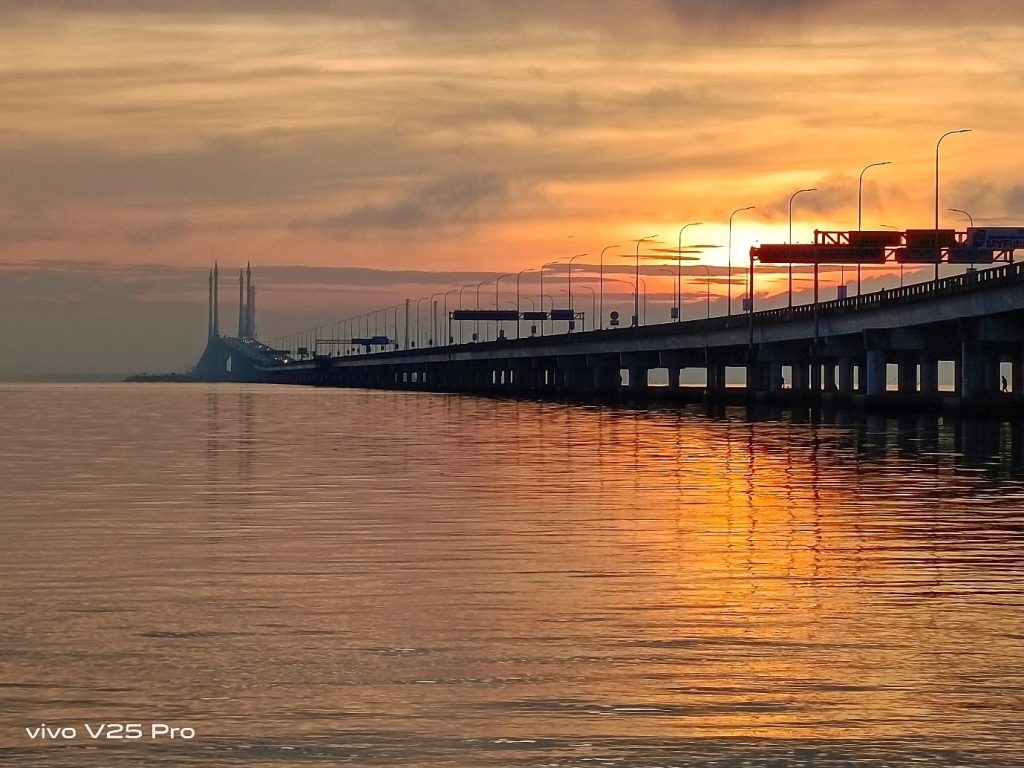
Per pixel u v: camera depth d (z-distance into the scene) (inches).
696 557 1279.5
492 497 1876.2
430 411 6077.8
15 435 3818.9
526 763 659.4
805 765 657.6
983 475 2234.3
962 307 4382.4
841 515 1637.6
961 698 763.4
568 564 1234.6
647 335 7829.7
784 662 842.8
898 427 4025.6
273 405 7249.0
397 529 1502.2
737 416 5196.9
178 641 902.4
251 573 1185.4
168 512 1686.8
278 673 816.9
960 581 1138.7
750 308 6417.3
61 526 1536.7
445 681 799.1
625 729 709.3
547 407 6707.7
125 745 685.3
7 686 788.0
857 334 5674.2
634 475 2269.9
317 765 657.6
